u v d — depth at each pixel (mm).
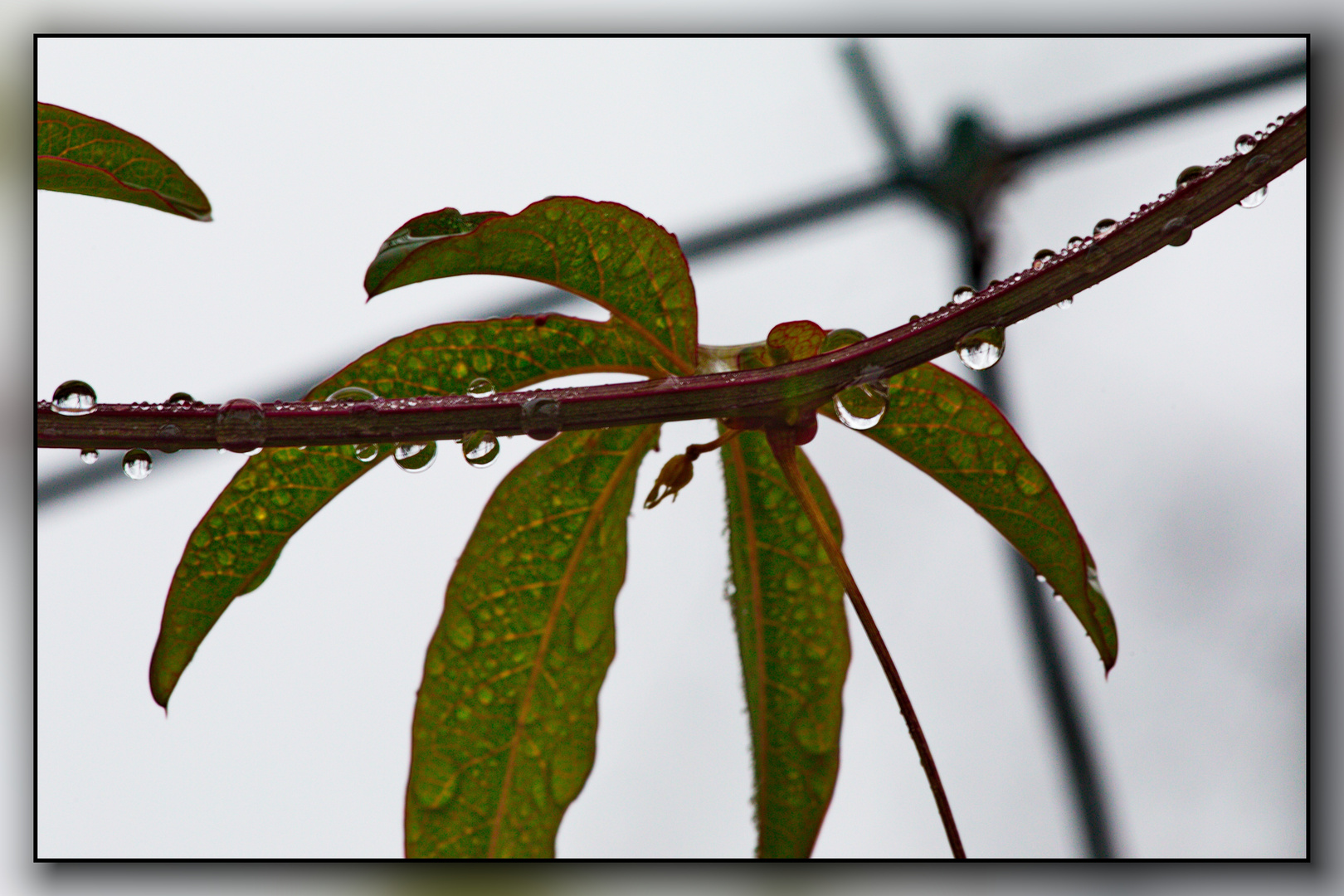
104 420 503
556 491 527
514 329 515
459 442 508
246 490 513
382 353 513
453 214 506
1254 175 505
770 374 507
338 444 504
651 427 527
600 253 511
